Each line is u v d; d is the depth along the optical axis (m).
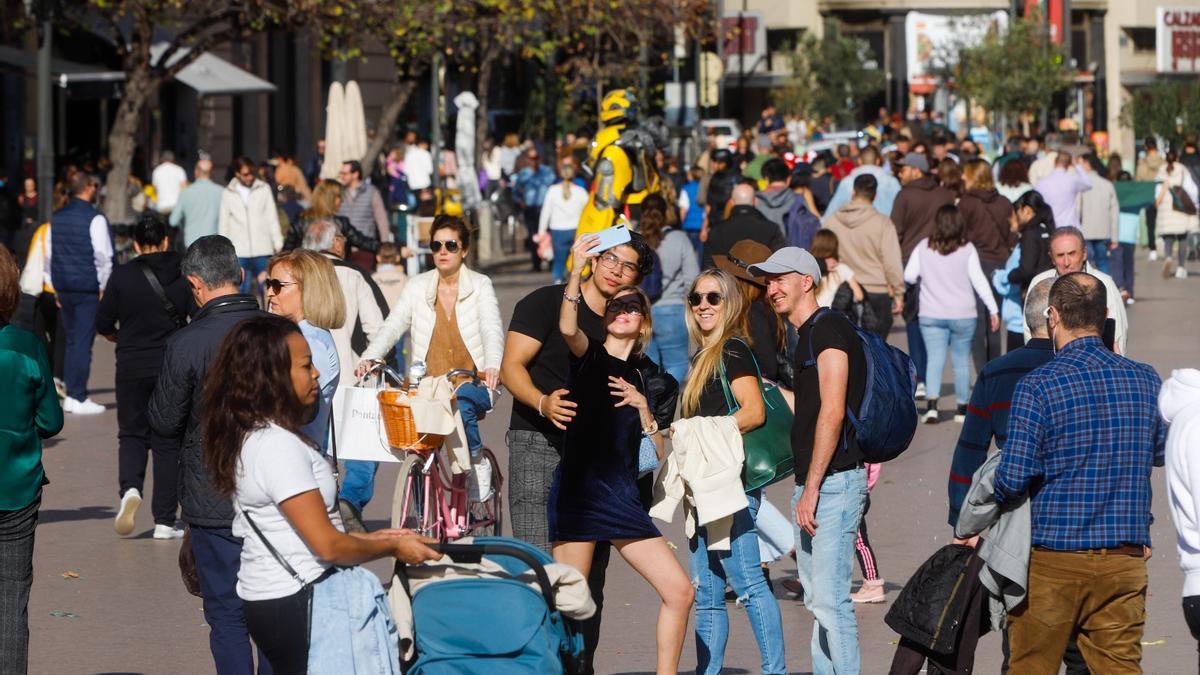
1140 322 43.34
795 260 13.77
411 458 17.58
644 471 13.69
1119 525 12.09
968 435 13.59
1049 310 12.47
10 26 52.66
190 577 13.85
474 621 10.88
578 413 13.20
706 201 41.66
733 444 13.88
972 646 12.91
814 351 13.53
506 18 55.75
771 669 14.24
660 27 65.38
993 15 104.31
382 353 20.03
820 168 48.41
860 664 14.59
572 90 80.44
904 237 33.56
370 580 10.80
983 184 32.75
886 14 123.69
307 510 10.55
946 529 21.23
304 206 45.88
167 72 52.19
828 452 13.38
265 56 81.94
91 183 31.89
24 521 13.33
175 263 21.42
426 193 57.22
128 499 20.67
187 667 15.58
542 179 60.88
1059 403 12.09
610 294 14.29
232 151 79.19
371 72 83.50
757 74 125.44
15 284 13.45
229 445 10.69
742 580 14.25
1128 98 128.88
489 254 64.56
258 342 10.74
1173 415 11.84
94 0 50.38
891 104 123.81
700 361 14.34
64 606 17.86
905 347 39.69
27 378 13.27
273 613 10.69
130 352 21.06
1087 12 127.81
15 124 62.00
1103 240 43.94
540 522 14.45
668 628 13.25
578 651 11.55
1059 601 12.23
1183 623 16.72
